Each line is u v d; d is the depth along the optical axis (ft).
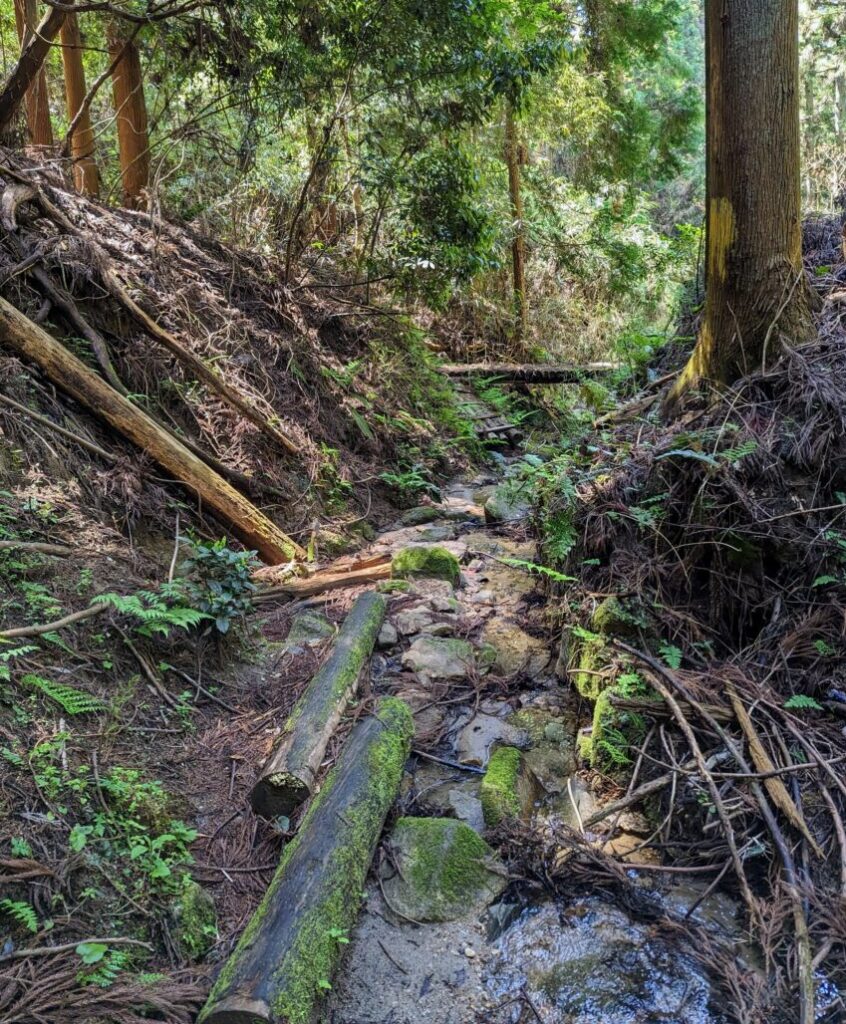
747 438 12.68
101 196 27.68
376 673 13.43
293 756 10.17
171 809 9.65
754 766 9.92
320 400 23.22
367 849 9.16
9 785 8.48
